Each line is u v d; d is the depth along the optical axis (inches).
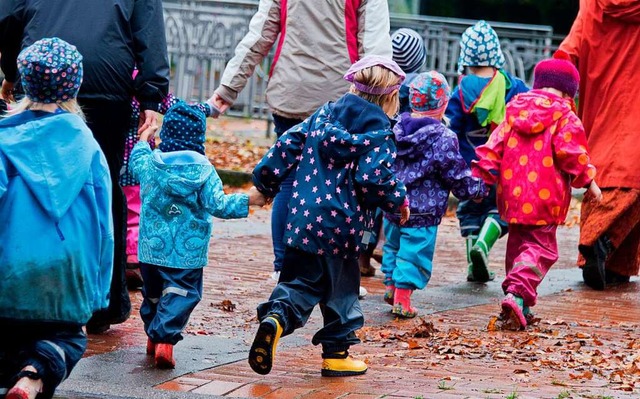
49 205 246.5
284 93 444.8
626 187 506.3
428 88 436.1
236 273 526.0
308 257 320.5
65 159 250.2
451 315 440.1
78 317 252.7
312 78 441.1
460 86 512.7
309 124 324.2
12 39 383.2
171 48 1069.1
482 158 430.0
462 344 378.0
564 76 431.5
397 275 432.8
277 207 455.8
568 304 474.9
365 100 322.3
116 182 379.2
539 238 426.9
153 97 380.8
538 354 361.4
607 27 514.9
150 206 336.2
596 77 519.8
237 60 453.4
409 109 499.5
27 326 251.3
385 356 358.3
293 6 440.8
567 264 607.8
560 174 426.3
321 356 346.0
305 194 318.7
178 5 1067.3
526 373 329.1
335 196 316.2
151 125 384.5
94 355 346.0
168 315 328.8
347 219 316.5
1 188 245.0
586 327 420.5
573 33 527.8
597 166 513.0
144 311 344.8
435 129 434.6
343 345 324.5
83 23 371.2
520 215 424.2
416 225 433.4
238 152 1024.2
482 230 511.2
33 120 252.7
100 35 370.9
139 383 310.8
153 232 335.3
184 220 335.0
